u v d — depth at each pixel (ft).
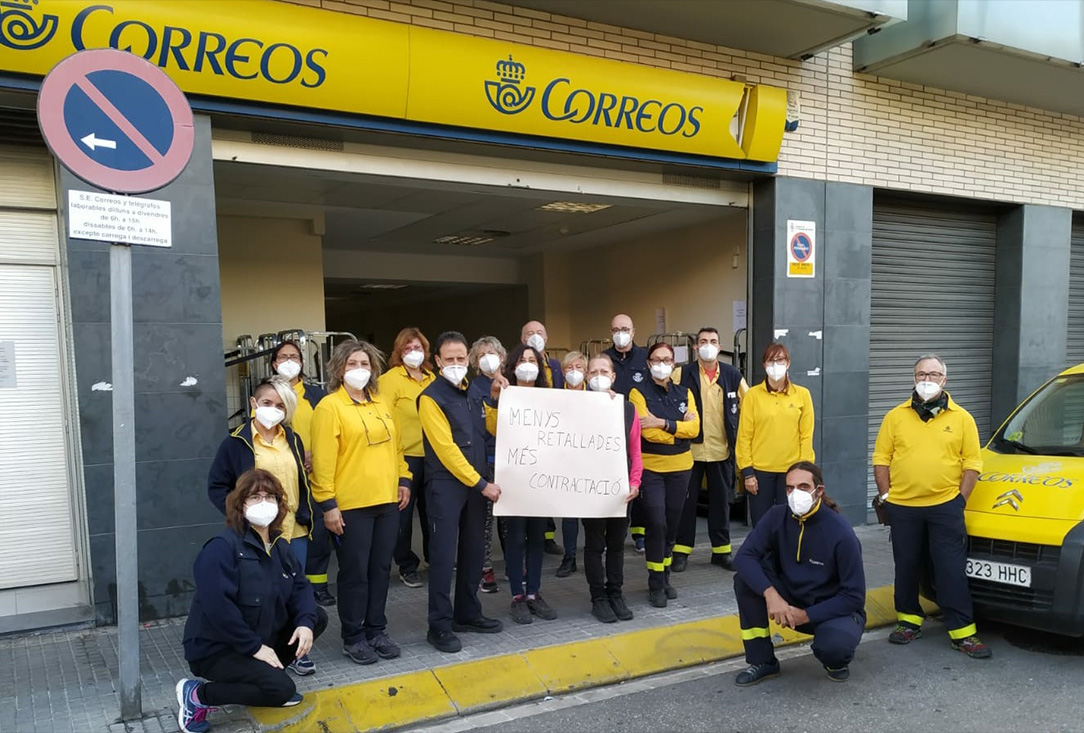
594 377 16.60
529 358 16.15
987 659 14.99
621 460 16.14
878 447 16.60
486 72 18.69
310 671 13.73
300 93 17.03
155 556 16.47
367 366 14.24
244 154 18.06
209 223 16.89
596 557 16.58
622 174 22.99
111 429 16.03
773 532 14.17
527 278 44.73
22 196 16.55
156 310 16.37
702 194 24.35
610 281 38.81
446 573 14.87
